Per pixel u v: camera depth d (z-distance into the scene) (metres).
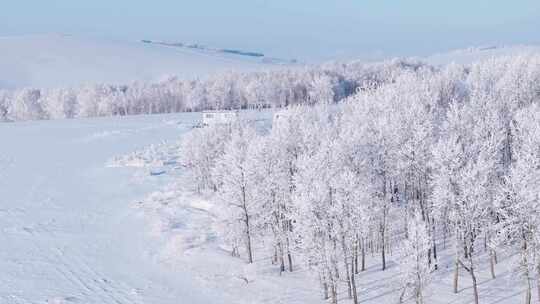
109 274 56.69
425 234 46.56
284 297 51.25
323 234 49.88
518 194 47.41
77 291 52.41
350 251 50.56
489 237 54.25
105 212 76.12
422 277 46.34
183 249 62.06
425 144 60.16
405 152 60.09
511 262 51.97
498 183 57.44
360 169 60.22
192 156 81.56
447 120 76.81
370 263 58.44
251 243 64.19
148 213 74.25
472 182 49.81
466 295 50.78
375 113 80.81
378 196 61.28
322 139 62.75
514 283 52.34
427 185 61.38
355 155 60.34
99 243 65.06
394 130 63.81
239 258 60.56
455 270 52.09
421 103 83.75
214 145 81.06
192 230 67.31
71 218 73.75
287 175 61.03
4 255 60.75
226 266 58.28
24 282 53.97
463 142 65.62
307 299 50.88
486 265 56.06
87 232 68.62
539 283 48.00
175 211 74.19
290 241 55.72
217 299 51.34
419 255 46.47
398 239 62.28
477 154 60.72
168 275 56.69
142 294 52.16
